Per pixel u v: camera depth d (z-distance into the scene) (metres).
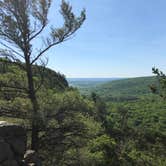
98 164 16.73
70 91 15.87
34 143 14.19
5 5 14.40
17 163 9.51
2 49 14.48
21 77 15.09
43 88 15.48
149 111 66.25
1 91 14.47
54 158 14.41
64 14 15.29
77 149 15.23
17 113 14.08
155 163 27.30
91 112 15.84
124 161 23.75
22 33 14.62
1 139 9.41
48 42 15.23
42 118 13.34
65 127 14.71
